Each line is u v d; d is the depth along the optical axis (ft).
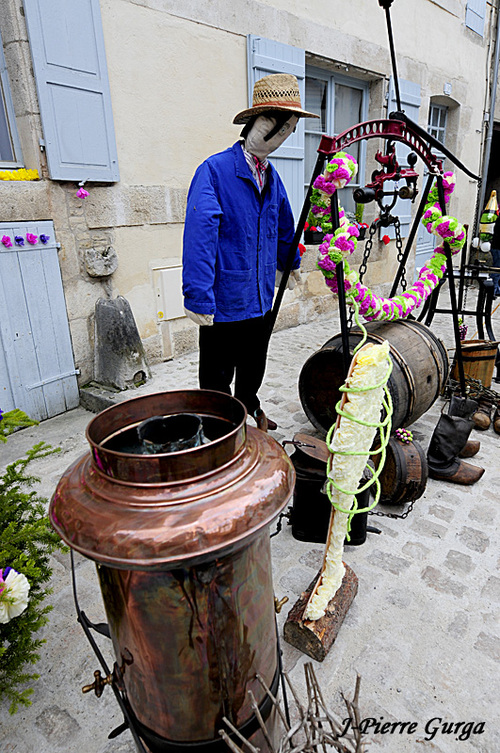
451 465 9.42
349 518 5.39
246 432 3.53
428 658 5.63
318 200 7.11
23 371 11.34
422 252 27.63
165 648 3.24
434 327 20.25
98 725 4.98
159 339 14.88
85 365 12.80
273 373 14.74
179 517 2.84
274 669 4.01
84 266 12.38
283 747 3.40
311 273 20.13
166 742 3.63
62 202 11.64
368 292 8.17
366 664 5.55
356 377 4.70
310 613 5.57
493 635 5.94
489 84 30.01
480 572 6.98
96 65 11.62
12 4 10.01
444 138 28.35
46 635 6.05
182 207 14.56
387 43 21.01
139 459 2.92
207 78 14.44
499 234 21.95
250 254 8.43
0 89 10.78
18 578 4.56
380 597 6.52
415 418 9.29
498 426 11.26
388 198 23.15
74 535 2.97
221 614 3.22
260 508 3.04
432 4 23.31
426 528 7.97
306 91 19.25
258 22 15.49
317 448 7.39
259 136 7.74
